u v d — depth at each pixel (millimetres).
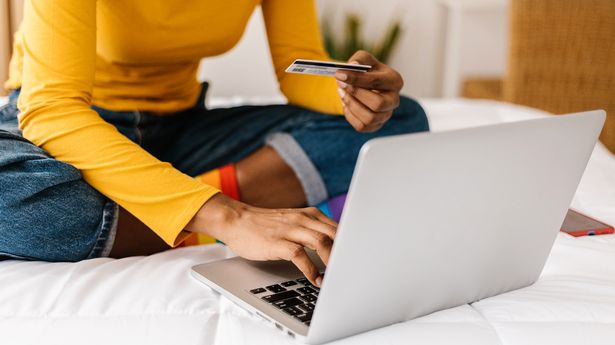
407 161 692
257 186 1255
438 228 771
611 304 892
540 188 858
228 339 779
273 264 960
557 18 2973
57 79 1020
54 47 1016
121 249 1052
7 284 902
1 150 951
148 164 979
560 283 976
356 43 3480
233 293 856
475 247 834
